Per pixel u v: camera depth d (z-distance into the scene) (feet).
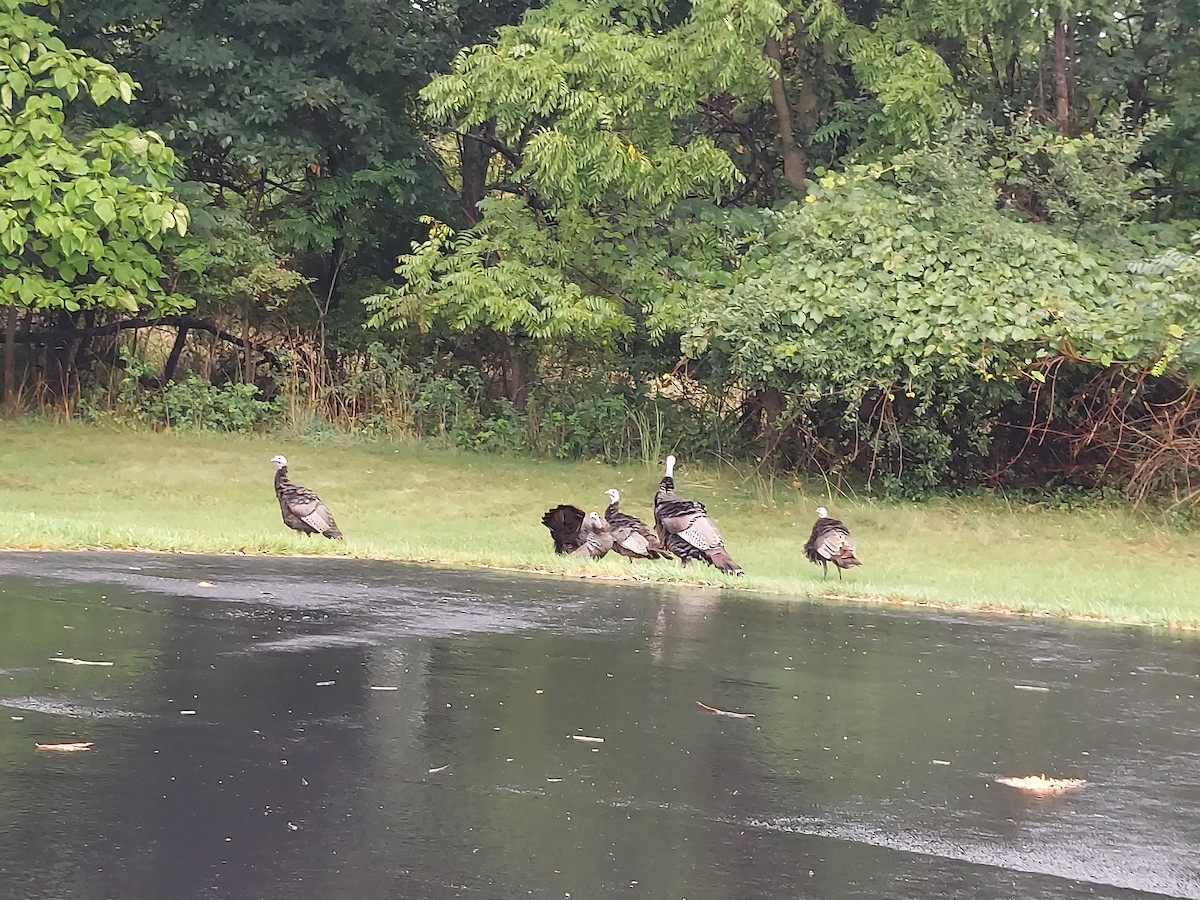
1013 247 65.26
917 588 44.52
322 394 81.87
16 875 15.15
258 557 42.57
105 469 65.72
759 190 81.76
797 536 59.72
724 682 27.14
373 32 80.18
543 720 23.26
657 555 47.24
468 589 38.19
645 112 70.49
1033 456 73.92
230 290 79.25
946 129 70.44
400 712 23.25
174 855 15.97
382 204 86.07
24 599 32.09
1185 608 43.50
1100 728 24.72
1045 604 42.04
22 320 84.17
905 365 65.05
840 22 69.31
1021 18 68.13
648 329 73.20
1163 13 69.82
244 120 78.28
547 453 78.74
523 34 72.84
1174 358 60.85
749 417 78.28
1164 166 76.89
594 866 16.26
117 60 79.77
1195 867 17.12
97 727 21.27
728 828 17.97
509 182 89.97
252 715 22.52
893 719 24.71
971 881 16.33
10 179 64.39
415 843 16.78
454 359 86.69
